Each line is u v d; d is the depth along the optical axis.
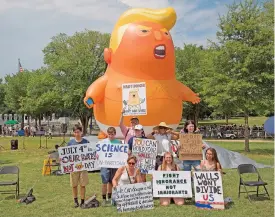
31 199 8.53
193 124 9.13
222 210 7.60
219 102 20.94
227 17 21.78
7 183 8.97
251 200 8.48
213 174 7.83
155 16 12.07
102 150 8.06
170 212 7.41
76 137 7.98
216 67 21.75
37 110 42.38
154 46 11.41
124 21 12.19
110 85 11.81
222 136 32.94
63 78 36.81
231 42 20.83
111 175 8.18
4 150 23.00
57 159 13.16
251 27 20.78
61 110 44.09
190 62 37.12
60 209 7.82
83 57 36.00
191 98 12.67
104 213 7.42
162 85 11.48
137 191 7.61
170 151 8.97
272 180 10.99
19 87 49.66
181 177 8.05
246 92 20.62
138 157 8.54
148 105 11.27
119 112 11.52
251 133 32.22
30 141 30.78
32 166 14.95
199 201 7.79
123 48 11.63
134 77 11.43
